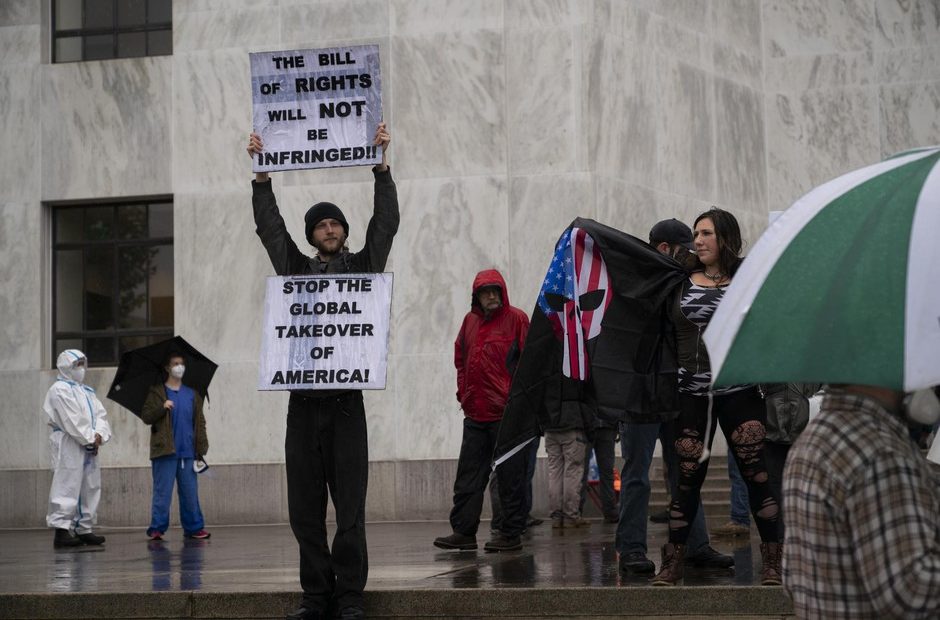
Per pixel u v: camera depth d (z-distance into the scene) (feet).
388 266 49.21
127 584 25.85
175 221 51.21
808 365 10.53
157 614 23.27
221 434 49.98
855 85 57.26
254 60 22.48
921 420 11.93
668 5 52.85
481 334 31.99
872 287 10.61
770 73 58.08
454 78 49.47
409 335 48.83
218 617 22.99
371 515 48.11
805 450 11.03
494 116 49.16
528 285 48.34
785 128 57.82
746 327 11.11
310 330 21.76
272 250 22.35
